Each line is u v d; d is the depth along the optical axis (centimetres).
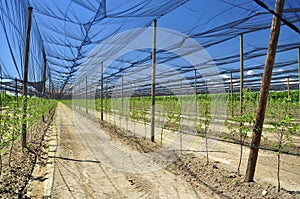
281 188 430
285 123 426
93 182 488
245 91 506
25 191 431
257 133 437
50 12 571
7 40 427
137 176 523
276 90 1808
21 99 667
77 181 492
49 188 450
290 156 678
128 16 548
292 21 499
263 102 420
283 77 1235
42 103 1304
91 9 503
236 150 756
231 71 1222
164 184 477
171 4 474
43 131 1174
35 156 673
